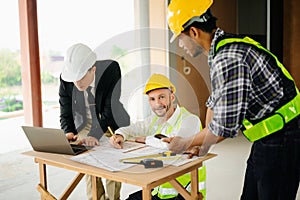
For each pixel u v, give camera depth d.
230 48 1.39
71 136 1.94
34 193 2.83
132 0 4.28
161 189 1.83
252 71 1.40
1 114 3.59
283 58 5.82
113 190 2.34
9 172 3.13
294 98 1.51
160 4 4.24
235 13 5.79
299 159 1.55
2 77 3.52
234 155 3.83
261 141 1.55
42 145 1.73
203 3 1.42
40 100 3.58
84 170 1.49
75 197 2.78
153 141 1.78
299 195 2.73
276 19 5.65
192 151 1.62
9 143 3.47
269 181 1.56
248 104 1.48
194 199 1.65
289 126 1.50
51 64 3.76
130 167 1.48
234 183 3.00
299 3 5.61
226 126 1.39
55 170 3.38
